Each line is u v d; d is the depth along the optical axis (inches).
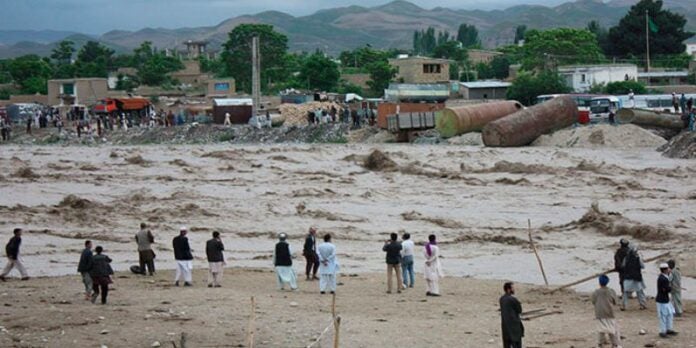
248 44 7495.1
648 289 1235.2
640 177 2395.4
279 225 1772.9
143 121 4820.4
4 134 4397.1
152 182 2391.7
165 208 1929.1
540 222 1801.2
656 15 6382.9
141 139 4190.5
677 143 2893.7
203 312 1036.5
